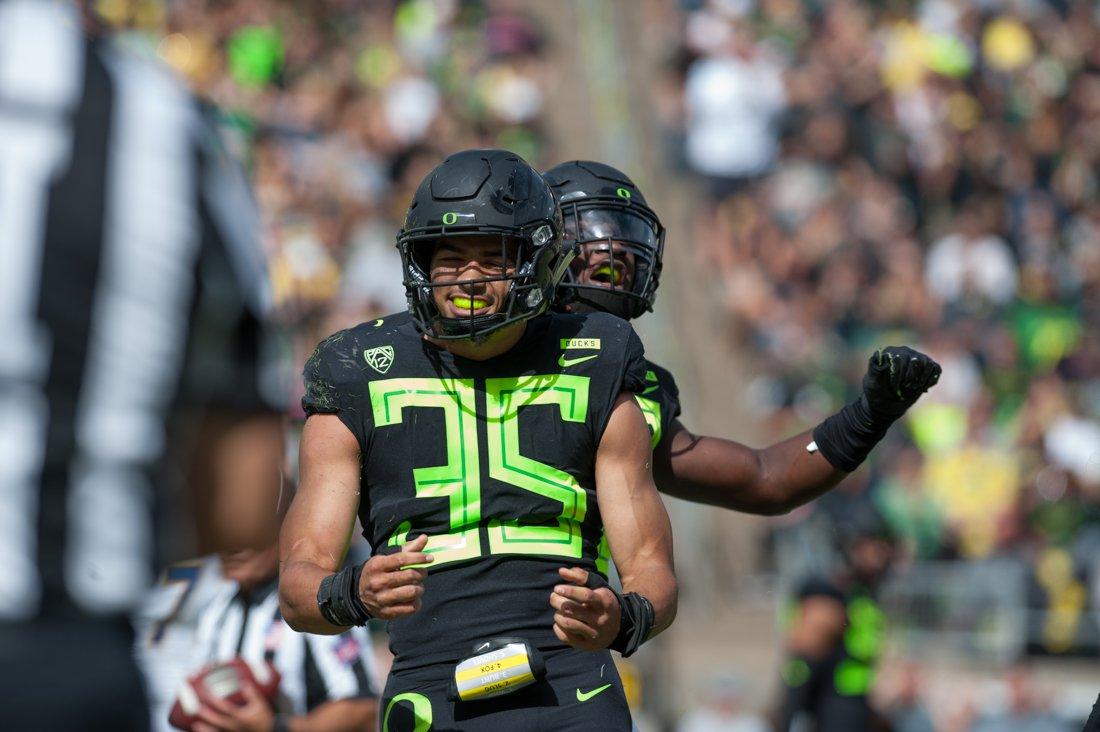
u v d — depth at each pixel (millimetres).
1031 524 39062
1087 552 36344
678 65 54406
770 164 51094
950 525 39094
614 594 9867
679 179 51375
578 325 11234
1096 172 56281
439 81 53500
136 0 51031
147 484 7406
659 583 10672
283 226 44094
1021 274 50188
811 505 37156
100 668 7305
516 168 10805
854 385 44219
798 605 25938
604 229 12867
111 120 7562
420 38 54844
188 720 13016
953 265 49000
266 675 13312
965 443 41125
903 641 35094
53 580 7199
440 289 10641
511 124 53312
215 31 52000
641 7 57375
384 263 45125
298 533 10703
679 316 47000
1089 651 34812
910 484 39094
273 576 13719
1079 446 40562
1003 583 35375
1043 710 32719
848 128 52781
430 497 10797
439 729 10562
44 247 7273
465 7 56375
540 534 10836
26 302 7211
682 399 43781
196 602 13367
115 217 7414
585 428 10938
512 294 10609
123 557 7340
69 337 7250
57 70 7594
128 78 7742
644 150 52438
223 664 13188
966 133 54438
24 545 7156
